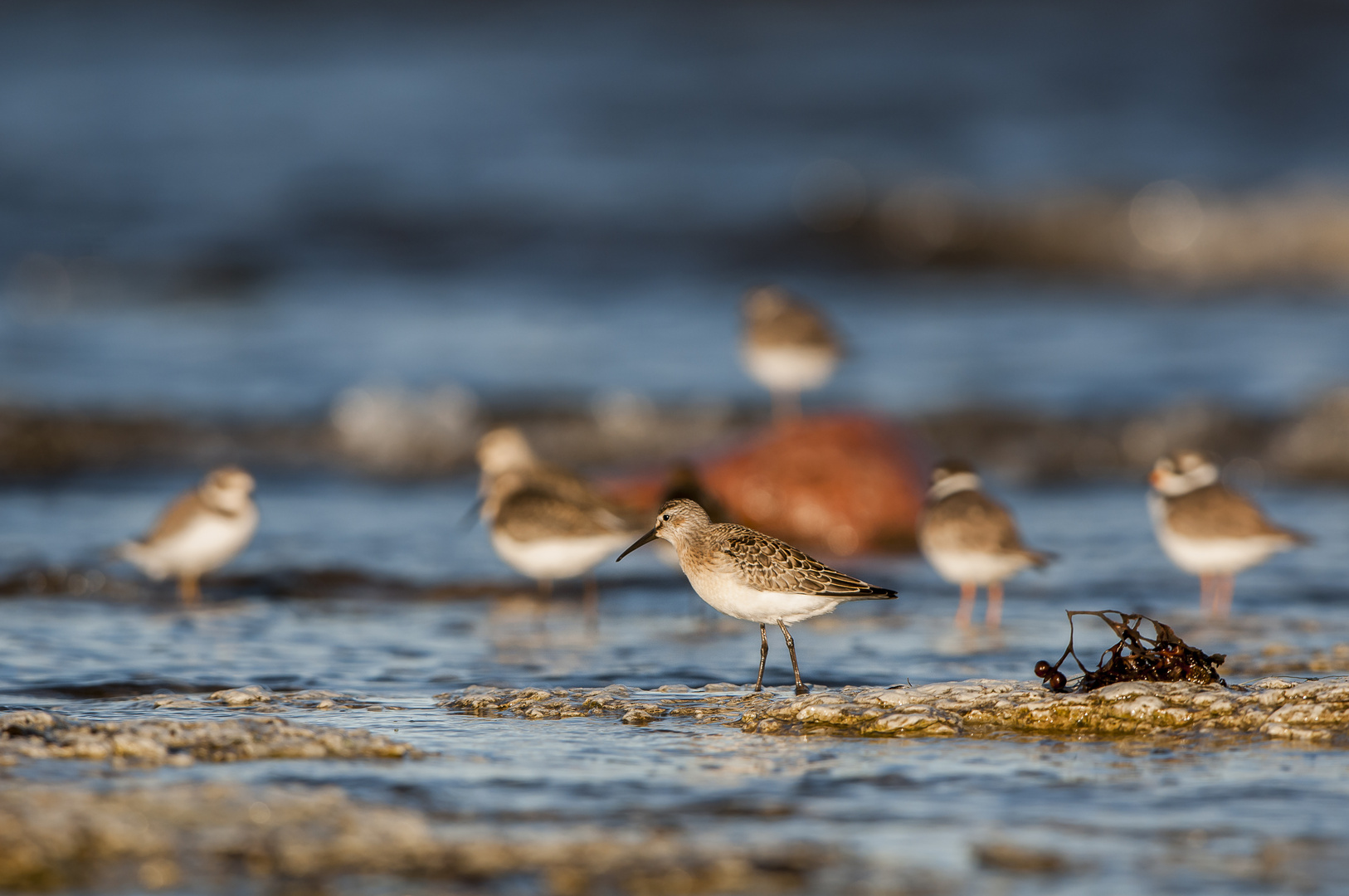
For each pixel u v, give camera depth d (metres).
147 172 36.22
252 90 43.84
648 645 10.83
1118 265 33.09
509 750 7.43
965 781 6.82
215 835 5.84
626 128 40.25
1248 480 18.83
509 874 5.54
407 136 39.47
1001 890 5.44
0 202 33.38
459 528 15.64
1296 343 24.38
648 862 5.66
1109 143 38.59
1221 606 12.08
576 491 13.23
